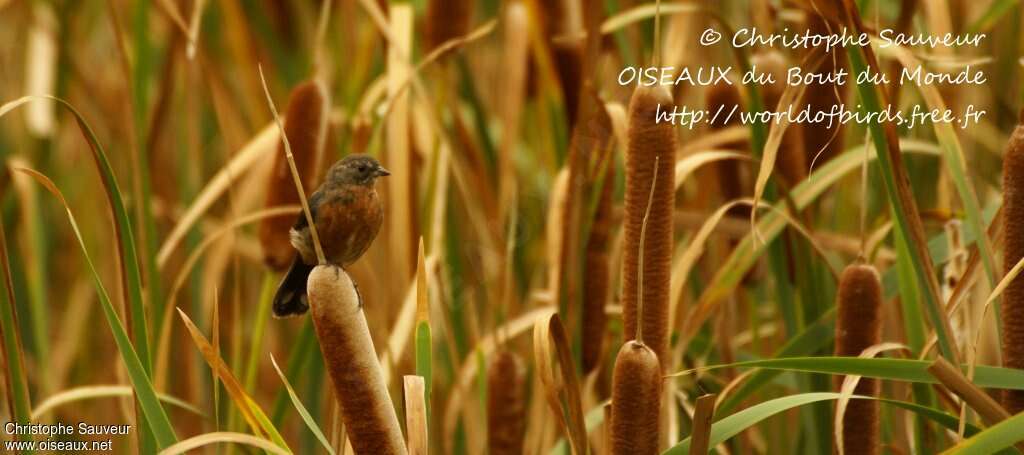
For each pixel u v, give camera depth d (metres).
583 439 6.45
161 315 6.67
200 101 7.69
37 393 7.10
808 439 6.59
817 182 6.62
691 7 6.68
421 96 6.75
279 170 6.66
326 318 6.33
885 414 6.70
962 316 6.66
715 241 6.84
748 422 6.39
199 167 7.02
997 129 6.97
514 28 6.85
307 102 6.66
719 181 6.73
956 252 6.62
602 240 6.64
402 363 6.73
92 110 7.32
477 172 6.88
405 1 6.86
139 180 6.66
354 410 6.34
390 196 6.77
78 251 7.50
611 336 6.80
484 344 6.79
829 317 6.58
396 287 6.77
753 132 6.63
